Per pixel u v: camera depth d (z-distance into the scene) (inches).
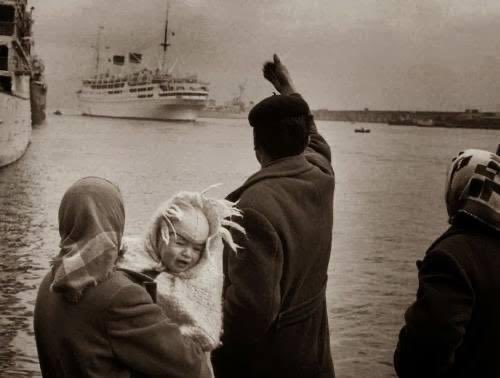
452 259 78.0
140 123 2368.4
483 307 77.7
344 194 979.9
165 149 1528.1
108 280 70.9
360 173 1266.0
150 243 78.7
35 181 919.0
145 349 70.7
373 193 1005.8
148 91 2325.3
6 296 398.6
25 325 344.5
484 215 79.9
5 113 964.6
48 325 71.7
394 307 413.7
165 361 71.6
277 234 89.2
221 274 82.3
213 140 1843.0
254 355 92.2
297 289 94.4
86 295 69.9
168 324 72.6
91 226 69.5
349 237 655.1
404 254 590.9
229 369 92.1
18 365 288.4
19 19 1086.4
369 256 570.3
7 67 1031.0
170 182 1017.5
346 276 493.4
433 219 794.2
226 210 80.3
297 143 96.5
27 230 605.9
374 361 319.6
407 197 978.7
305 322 96.7
